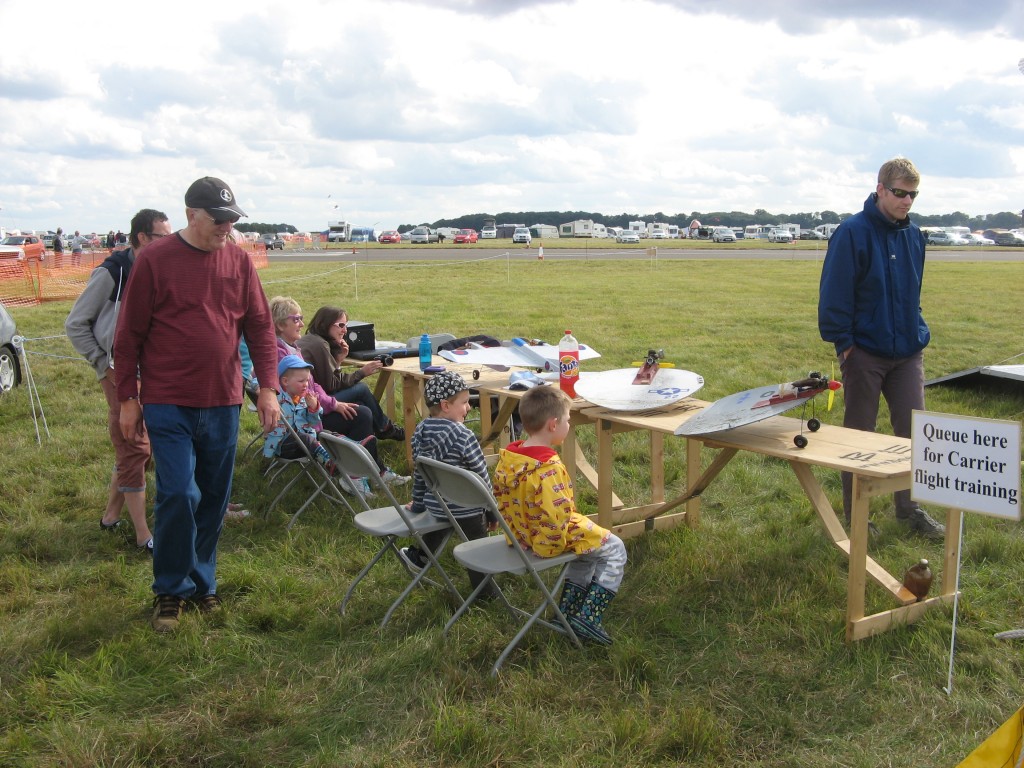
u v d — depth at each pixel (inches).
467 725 118.4
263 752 118.0
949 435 129.2
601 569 145.4
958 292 832.3
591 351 269.1
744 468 243.9
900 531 193.6
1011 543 183.0
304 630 154.9
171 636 151.5
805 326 573.3
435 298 786.8
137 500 190.1
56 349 479.2
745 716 124.3
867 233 181.8
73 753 116.3
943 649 140.4
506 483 143.9
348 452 158.1
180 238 149.8
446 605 160.4
